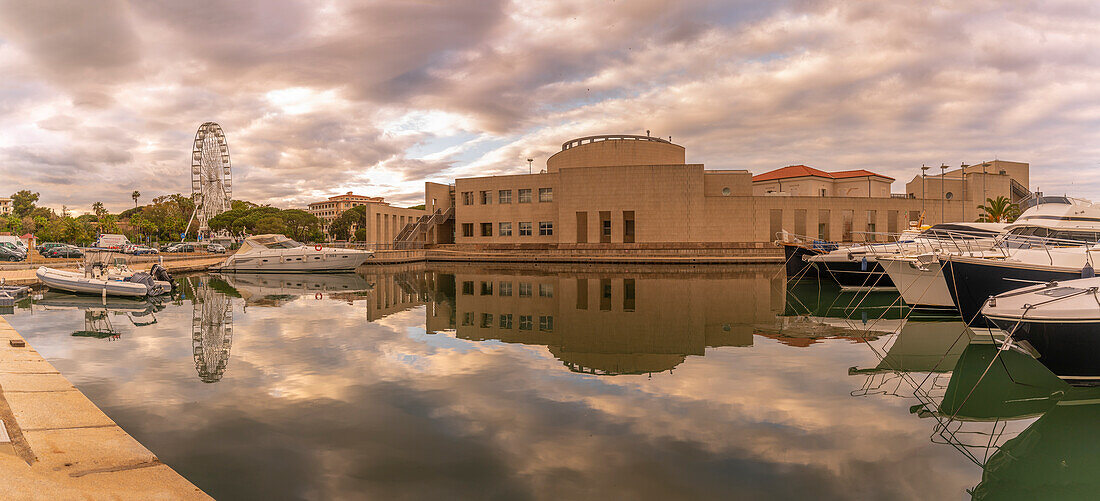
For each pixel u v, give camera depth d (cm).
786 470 611
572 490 558
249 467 605
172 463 612
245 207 12888
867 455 661
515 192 6388
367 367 1069
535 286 2869
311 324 1617
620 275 3662
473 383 951
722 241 5619
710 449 665
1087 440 734
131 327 1553
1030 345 1002
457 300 2242
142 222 11275
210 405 821
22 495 434
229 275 3797
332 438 693
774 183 7612
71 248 4719
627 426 740
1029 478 616
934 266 1844
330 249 4122
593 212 5819
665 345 1302
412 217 7369
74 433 641
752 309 1962
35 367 973
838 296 2436
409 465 614
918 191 6769
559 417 774
